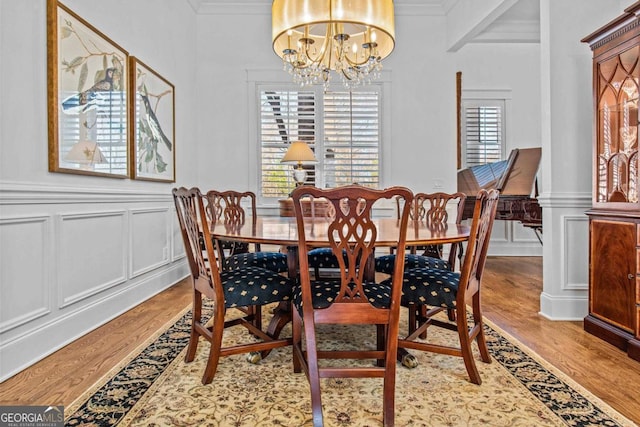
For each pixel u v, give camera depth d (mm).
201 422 1389
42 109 1986
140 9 3066
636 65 1991
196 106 4340
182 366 1833
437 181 4438
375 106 4434
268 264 2398
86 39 2328
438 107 4410
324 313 1414
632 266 1971
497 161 5289
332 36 3020
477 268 1846
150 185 3234
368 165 4453
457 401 1528
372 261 1877
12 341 1774
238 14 4352
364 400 1544
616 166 2127
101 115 2492
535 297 3119
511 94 5281
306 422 1393
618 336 2053
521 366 1836
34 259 1915
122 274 2738
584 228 2555
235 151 4402
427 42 4387
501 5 3260
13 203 1782
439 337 2242
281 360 1913
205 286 1792
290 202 3855
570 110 2553
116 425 1368
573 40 2541
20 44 1846
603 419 1409
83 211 2305
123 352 2012
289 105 4418
